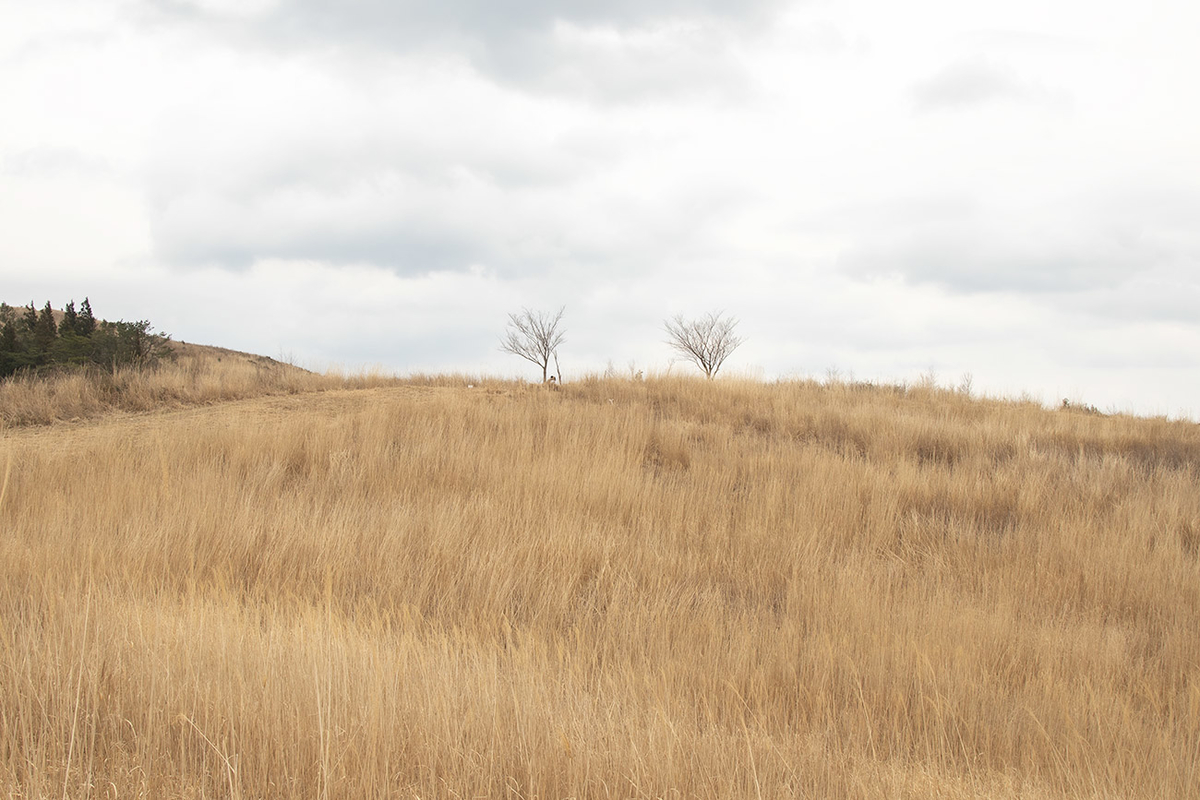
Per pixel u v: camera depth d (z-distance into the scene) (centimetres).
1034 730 404
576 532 689
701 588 633
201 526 638
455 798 265
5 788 247
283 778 266
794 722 393
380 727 295
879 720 405
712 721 355
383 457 895
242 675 328
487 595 550
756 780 283
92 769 264
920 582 659
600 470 874
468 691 340
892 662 468
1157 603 635
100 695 309
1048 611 614
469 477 845
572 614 553
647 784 280
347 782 264
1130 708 445
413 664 386
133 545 577
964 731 402
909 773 341
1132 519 812
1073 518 847
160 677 321
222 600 487
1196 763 366
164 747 283
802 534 734
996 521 875
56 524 618
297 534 642
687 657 469
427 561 610
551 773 285
